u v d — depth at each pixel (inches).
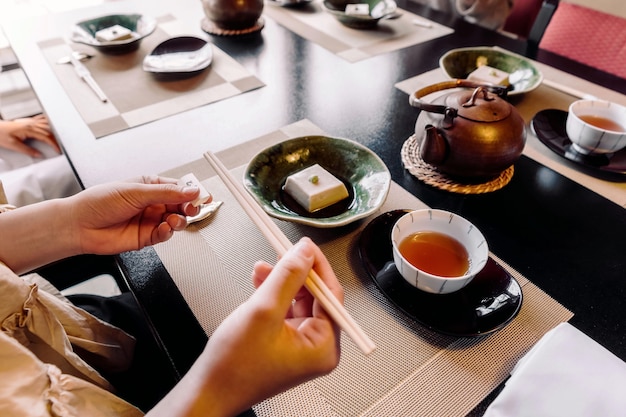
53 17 39.6
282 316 12.4
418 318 16.6
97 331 19.4
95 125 26.6
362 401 14.9
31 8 58.3
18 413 13.3
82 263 32.9
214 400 12.5
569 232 20.6
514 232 20.5
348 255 19.4
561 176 23.5
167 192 17.7
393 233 17.5
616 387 13.6
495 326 16.2
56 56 33.4
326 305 13.4
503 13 55.0
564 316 17.2
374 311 17.4
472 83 23.9
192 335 16.7
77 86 30.1
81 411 14.6
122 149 25.0
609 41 36.7
